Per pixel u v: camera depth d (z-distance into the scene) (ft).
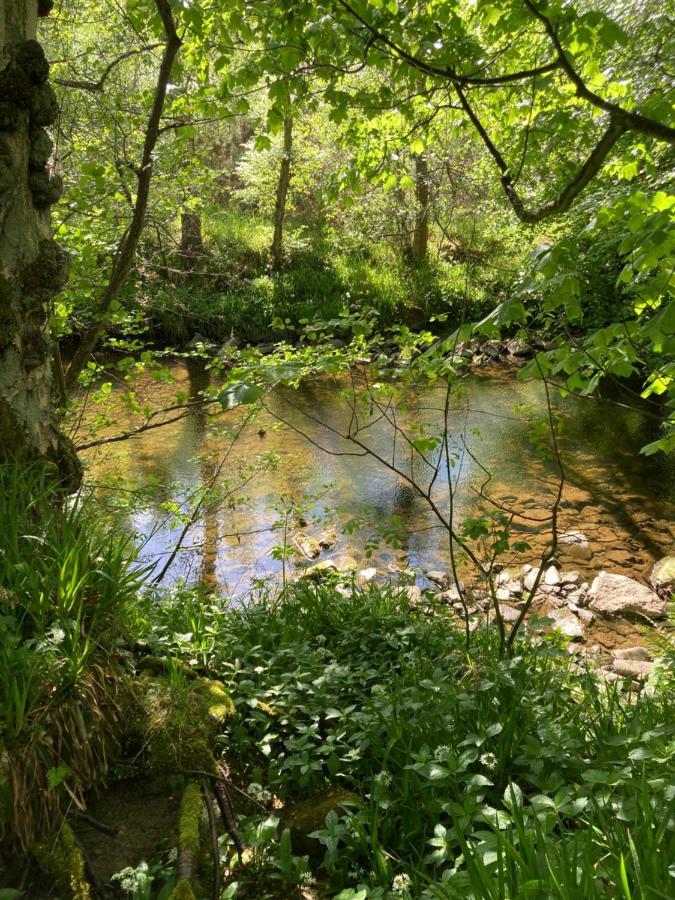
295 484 30.14
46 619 7.80
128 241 15.11
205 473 30.27
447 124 18.20
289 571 22.89
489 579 12.30
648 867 5.39
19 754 6.82
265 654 11.69
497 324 9.82
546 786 7.28
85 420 25.89
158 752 8.11
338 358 12.79
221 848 7.45
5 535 8.03
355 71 13.35
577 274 9.45
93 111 17.83
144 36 17.11
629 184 21.99
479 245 53.47
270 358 15.52
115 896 6.55
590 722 10.02
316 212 72.95
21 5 9.50
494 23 13.46
